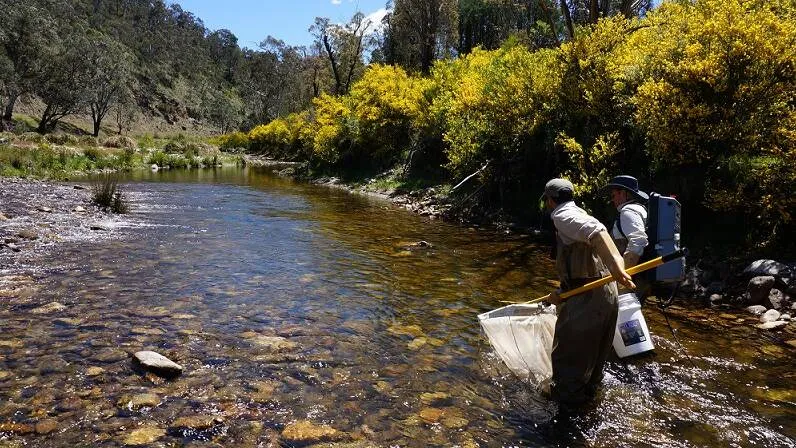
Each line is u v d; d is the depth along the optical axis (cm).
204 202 1494
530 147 1233
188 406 335
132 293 572
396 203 1606
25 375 366
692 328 529
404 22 3694
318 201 1617
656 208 423
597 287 356
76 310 507
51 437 294
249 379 379
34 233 847
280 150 4862
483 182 1312
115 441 292
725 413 354
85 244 817
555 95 1153
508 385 388
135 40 12744
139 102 10744
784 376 414
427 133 1988
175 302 548
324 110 3219
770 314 557
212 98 13125
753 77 732
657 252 419
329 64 5144
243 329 479
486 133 1354
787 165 684
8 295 543
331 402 352
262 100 9994
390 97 2256
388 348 453
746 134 733
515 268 777
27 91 5844
